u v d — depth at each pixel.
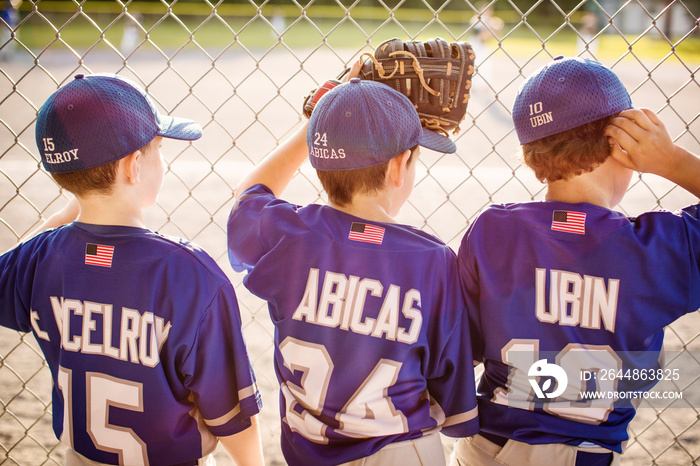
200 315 1.31
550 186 1.41
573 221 1.32
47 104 1.26
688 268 1.30
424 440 1.33
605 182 1.38
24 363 3.09
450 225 5.18
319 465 1.27
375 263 1.29
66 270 1.31
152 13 23.36
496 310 1.35
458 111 1.52
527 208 1.37
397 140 1.28
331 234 1.31
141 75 13.50
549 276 1.32
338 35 23.53
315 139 1.30
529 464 1.34
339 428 1.27
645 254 1.29
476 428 1.39
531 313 1.33
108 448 1.33
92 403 1.31
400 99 1.31
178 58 16.75
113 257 1.29
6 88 11.38
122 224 1.31
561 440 1.33
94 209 1.31
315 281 1.30
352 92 1.29
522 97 1.36
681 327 3.40
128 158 1.29
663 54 19.44
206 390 1.34
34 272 1.35
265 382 2.98
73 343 1.31
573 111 1.29
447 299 1.34
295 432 1.33
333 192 1.33
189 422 1.38
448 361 1.36
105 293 1.29
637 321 1.30
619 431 1.36
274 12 24.64
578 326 1.32
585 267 1.30
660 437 2.59
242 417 1.40
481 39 13.94
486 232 1.38
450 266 1.36
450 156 7.50
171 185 6.14
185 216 5.30
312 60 16.45
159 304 1.29
